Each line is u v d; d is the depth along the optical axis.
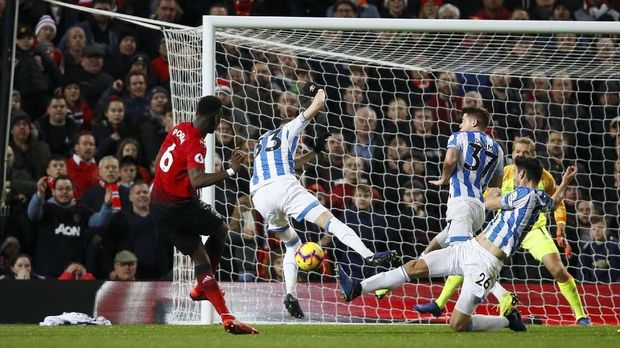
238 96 41.75
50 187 40.88
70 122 44.22
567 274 32.97
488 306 37.72
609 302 38.91
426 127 45.22
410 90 47.03
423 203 43.41
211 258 26.83
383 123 44.03
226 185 43.06
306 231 41.50
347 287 25.92
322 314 36.34
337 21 34.34
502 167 29.66
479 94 46.19
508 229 25.92
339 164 44.09
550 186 33.66
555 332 27.22
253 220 41.00
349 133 46.06
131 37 46.28
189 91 36.94
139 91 44.72
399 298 37.53
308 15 49.81
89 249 40.81
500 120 47.16
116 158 42.19
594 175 46.94
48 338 23.69
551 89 47.28
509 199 25.94
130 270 40.12
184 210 25.39
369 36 37.56
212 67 34.00
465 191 29.06
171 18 47.72
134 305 35.72
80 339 23.17
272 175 29.86
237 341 22.05
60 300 35.69
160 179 25.39
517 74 41.41
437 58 39.19
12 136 42.19
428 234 43.31
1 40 45.22
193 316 35.41
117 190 41.41
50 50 45.41
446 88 46.84
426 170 43.84
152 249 41.22
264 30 36.50
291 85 46.16
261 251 39.66
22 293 35.62
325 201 42.22
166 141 25.55
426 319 36.78
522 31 34.12
